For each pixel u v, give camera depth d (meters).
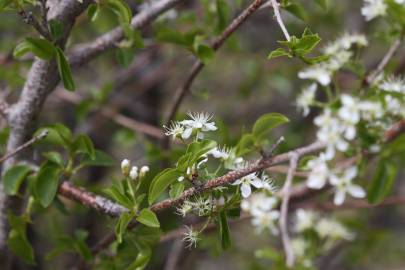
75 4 0.73
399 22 0.80
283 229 0.75
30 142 0.74
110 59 1.14
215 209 0.68
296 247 0.86
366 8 0.81
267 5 0.76
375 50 1.19
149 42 0.90
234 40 0.88
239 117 1.31
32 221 0.79
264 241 1.20
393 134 0.80
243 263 1.20
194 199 0.69
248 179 0.68
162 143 0.89
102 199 0.74
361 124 0.77
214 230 0.87
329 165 0.79
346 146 0.75
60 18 0.73
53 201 0.77
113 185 0.70
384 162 0.81
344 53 0.81
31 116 0.76
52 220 0.94
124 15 0.73
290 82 1.11
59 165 0.76
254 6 0.75
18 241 0.78
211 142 0.67
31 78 0.75
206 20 0.84
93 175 1.12
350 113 0.74
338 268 1.16
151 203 0.68
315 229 0.89
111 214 0.74
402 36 0.80
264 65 1.08
